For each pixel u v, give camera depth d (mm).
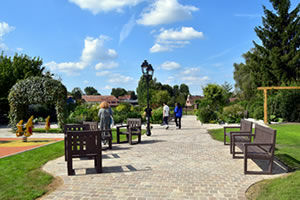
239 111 19766
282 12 28266
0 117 21438
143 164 5801
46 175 4922
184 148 7895
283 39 28234
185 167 5477
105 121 8734
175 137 10680
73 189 4105
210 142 9133
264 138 5410
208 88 28062
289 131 11148
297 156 6227
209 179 4574
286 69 27703
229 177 4688
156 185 4262
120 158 6500
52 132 13828
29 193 3914
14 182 4500
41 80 13883
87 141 5039
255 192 3869
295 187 3885
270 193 3740
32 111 23188
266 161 5875
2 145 9250
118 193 3889
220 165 5637
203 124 17328
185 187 4141
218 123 17734
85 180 4602
